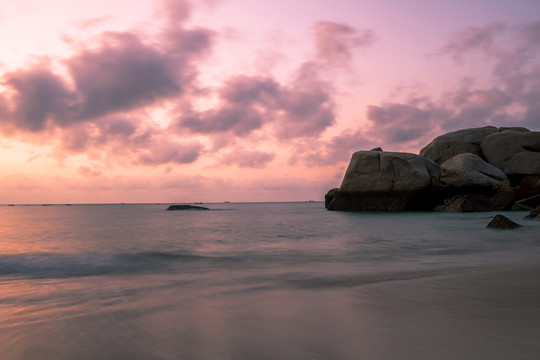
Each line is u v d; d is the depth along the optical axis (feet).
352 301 11.84
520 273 16.89
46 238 41.09
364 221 62.95
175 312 10.80
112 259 25.55
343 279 16.24
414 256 24.97
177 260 25.14
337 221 65.72
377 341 7.93
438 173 98.84
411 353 7.16
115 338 8.50
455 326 8.93
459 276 16.29
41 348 7.93
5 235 45.47
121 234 46.11
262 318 9.95
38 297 13.55
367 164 100.89
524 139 108.99
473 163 93.97
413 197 94.79
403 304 11.30
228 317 10.11
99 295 13.80
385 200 97.40
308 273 18.26
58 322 9.91
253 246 32.27
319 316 10.05
